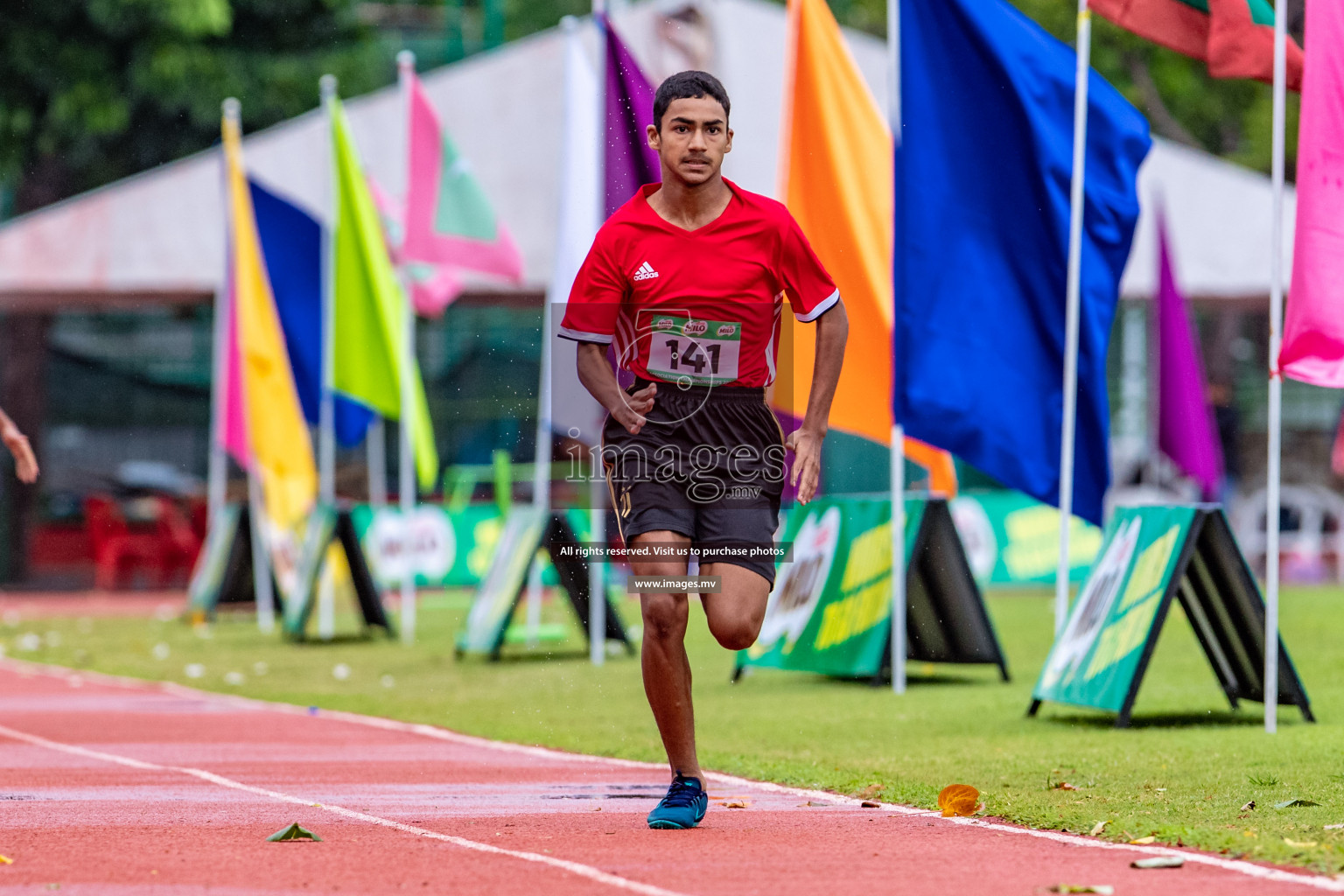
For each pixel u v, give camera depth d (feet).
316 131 224.33
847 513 113.50
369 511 235.20
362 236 155.84
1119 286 100.42
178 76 278.46
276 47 296.92
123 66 282.56
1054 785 62.34
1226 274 231.91
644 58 219.00
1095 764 68.64
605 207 116.78
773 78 219.41
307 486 182.19
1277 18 82.07
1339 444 84.28
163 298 237.45
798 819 56.03
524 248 224.12
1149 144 100.32
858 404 106.93
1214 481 173.78
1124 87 315.58
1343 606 175.11
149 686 117.29
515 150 224.74
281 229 177.78
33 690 114.73
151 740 83.87
